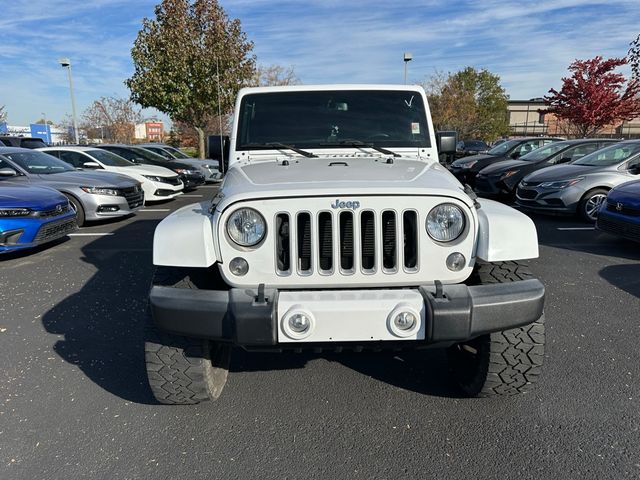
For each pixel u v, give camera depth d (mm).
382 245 2469
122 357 3635
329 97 3910
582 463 2412
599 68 26203
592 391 3055
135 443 2623
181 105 19797
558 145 11820
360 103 3893
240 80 20875
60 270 6008
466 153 19219
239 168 3250
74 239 7891
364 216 2482
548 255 6477
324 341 2346
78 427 2768
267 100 3928
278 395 3098
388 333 2342
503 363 2680
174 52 19078
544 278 5434
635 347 3666
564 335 3885
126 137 35281
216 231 2480
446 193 2457
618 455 2465
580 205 8734
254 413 2896
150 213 10695
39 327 4203
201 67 19344
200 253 2455
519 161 11938
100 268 6098
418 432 2693
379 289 2514
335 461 2469
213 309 2346
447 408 2926
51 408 2957
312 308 2307
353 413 2889
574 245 7070
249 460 2484
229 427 2764
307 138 3793
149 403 3016
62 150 11758
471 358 2973
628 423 2725
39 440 2650
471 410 2896
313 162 3316
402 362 3541
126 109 35812
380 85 3957
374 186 2482
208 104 20312
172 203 12336
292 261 2451
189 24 19344
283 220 2475
